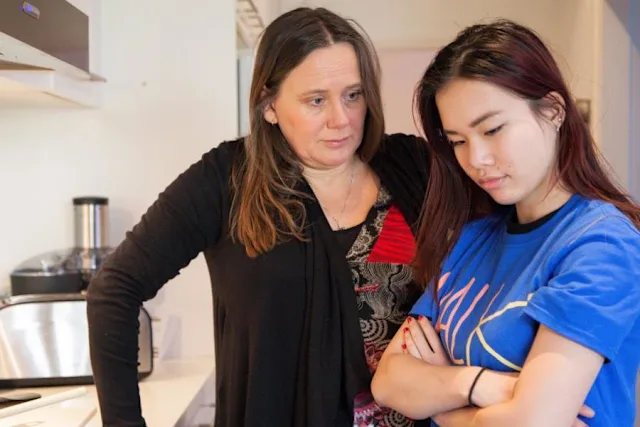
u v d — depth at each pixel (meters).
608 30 2.52
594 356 0.88
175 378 1.84
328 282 1.26
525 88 0.92
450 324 1.10
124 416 1.22
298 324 1.26
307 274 1.25
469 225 1.17
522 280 0.98
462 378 1.00
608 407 0.93
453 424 1.01
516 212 1.09
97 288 1.26
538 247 1.00
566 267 0.92
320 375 1.24
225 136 2.05
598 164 1.00
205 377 1.85
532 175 0.96
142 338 1.81
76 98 1.86
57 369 1.70
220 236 1.30
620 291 0.88
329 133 1.22
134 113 2.05
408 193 1.33
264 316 1.24
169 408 1.58
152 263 1.25
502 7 3.26
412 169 1.36
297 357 1.26
